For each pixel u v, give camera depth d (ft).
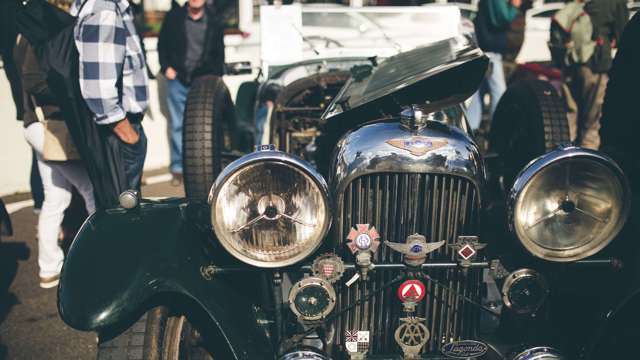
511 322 7.66
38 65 10.61
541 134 9.91
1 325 11.06
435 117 9.71
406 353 7.22
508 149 11.28
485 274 8.96
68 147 11.02
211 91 11.64
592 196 6.88
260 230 6.77
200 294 6.92
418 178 6.91
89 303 6.47
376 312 7.53
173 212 7.81
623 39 8.98
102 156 10.25
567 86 21.02
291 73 13.43
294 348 6.90
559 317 7.70
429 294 7.45
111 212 7.71
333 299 7.03
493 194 11.25
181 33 18.44
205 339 7.45
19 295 12.15
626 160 8.47
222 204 6.66
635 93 8.73
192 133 11.07
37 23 9.77
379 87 8.50
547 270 7.53
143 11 23.57
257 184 6.69
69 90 9.86
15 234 15.14
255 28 22.26
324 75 12.30
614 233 6.90
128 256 6.95
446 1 21.80
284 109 11.73
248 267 7.24
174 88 18.83
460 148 7.04
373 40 14.29
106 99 9.72
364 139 7.20
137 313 6.92
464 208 7.13
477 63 7.55
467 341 7.18
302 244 6.81
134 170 10.69
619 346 7.58
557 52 20.92
